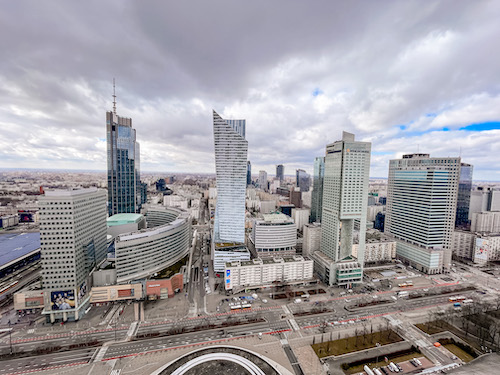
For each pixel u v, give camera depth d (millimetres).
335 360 150875
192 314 199750
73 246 186125
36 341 166125
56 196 182125
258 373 132625
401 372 141250
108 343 164750
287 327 183500
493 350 157250
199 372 133750
